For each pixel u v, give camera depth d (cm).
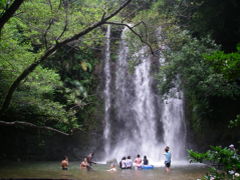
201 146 1900
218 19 1728
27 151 1869
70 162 1833
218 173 446
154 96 2202
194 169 1451
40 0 977
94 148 2072
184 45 1463
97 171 1365
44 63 1911
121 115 2216
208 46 1533
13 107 1339
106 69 2245
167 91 1582
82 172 1311
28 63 1071
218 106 1833
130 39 1195
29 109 1395
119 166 1609
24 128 1800
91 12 977
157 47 1155
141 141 2177
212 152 405
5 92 1200
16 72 1112
